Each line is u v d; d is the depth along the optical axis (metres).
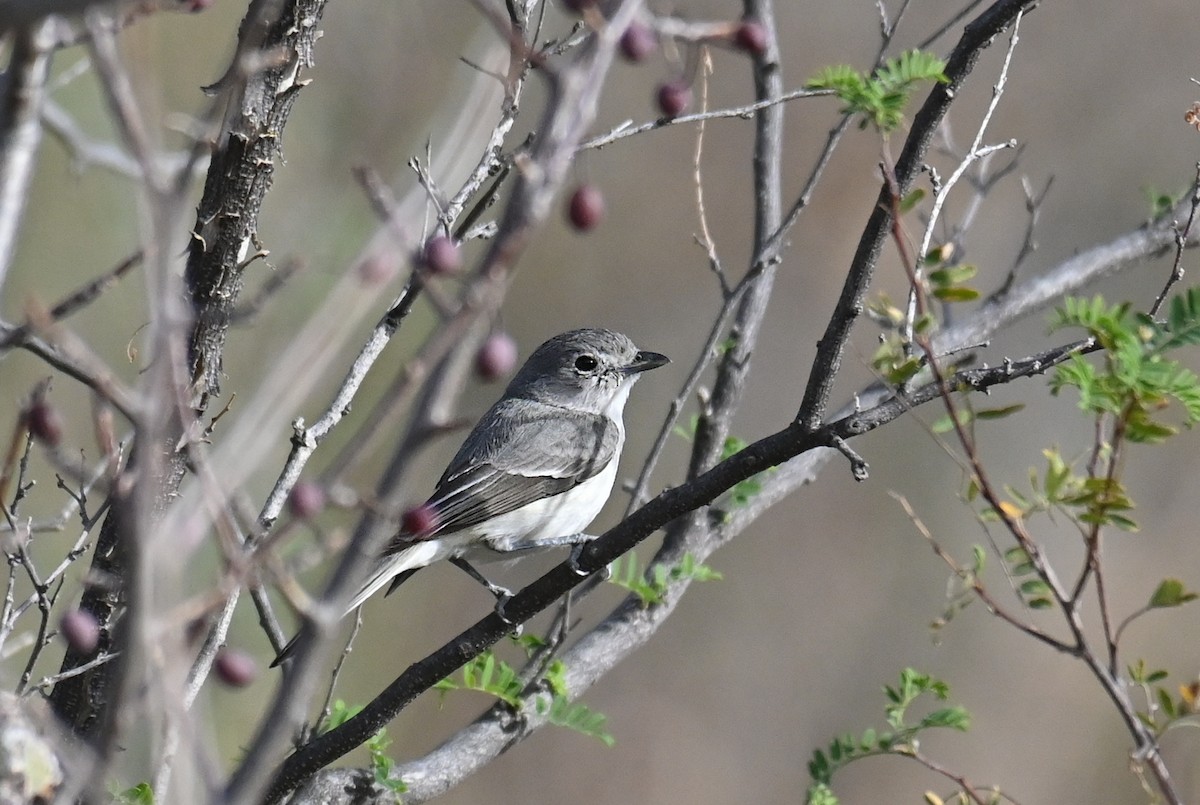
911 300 7.45
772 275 11.02
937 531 20.05
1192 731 16.00
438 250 4.80
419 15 18.28
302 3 7.53
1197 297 6.68
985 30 7.05
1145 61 20.67
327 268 10.57
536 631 18.27
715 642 19.67
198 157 5.05
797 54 20.61
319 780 8.54
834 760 8.96
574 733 19.17
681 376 20.45
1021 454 19.89
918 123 7.19
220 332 7.74
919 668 19.25
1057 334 20.08
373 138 17.72
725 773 18.89
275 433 4.97
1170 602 7.03
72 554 7.32
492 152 8.17
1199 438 19.28
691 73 7.03
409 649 19.70
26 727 5.81
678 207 20.98
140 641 4.11
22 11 4.03
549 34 10.36
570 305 20.64
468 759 9.12
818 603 19.91
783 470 11.11
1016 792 18.17
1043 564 7.06
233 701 15.05
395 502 4.25
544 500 11.95
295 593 4.27
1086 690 18.69
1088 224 19.97
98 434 4.81
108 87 4.04
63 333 4.38
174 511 5.00
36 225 15.96
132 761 7.78
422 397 4.27
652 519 7.62
